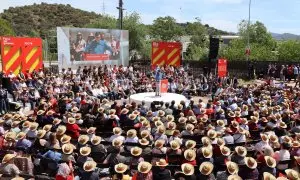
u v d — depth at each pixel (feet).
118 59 132.77
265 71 140.46
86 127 53.16
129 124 54.80
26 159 34.35
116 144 36.63
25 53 92.48
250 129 52.39
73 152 37.42
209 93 104.63
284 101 70.69
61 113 65.36
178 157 36.91
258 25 262.06
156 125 48.03
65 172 31.58
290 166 35.70
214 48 110.52
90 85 91.81
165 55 127.85
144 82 104.12
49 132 43.24
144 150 37.99
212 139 41.39
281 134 47.93
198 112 61.82
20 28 412.57
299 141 40.91
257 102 73.82
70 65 114.01
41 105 59.31
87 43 119.03
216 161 34.81
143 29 222.28
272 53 212.84
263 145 39.50
